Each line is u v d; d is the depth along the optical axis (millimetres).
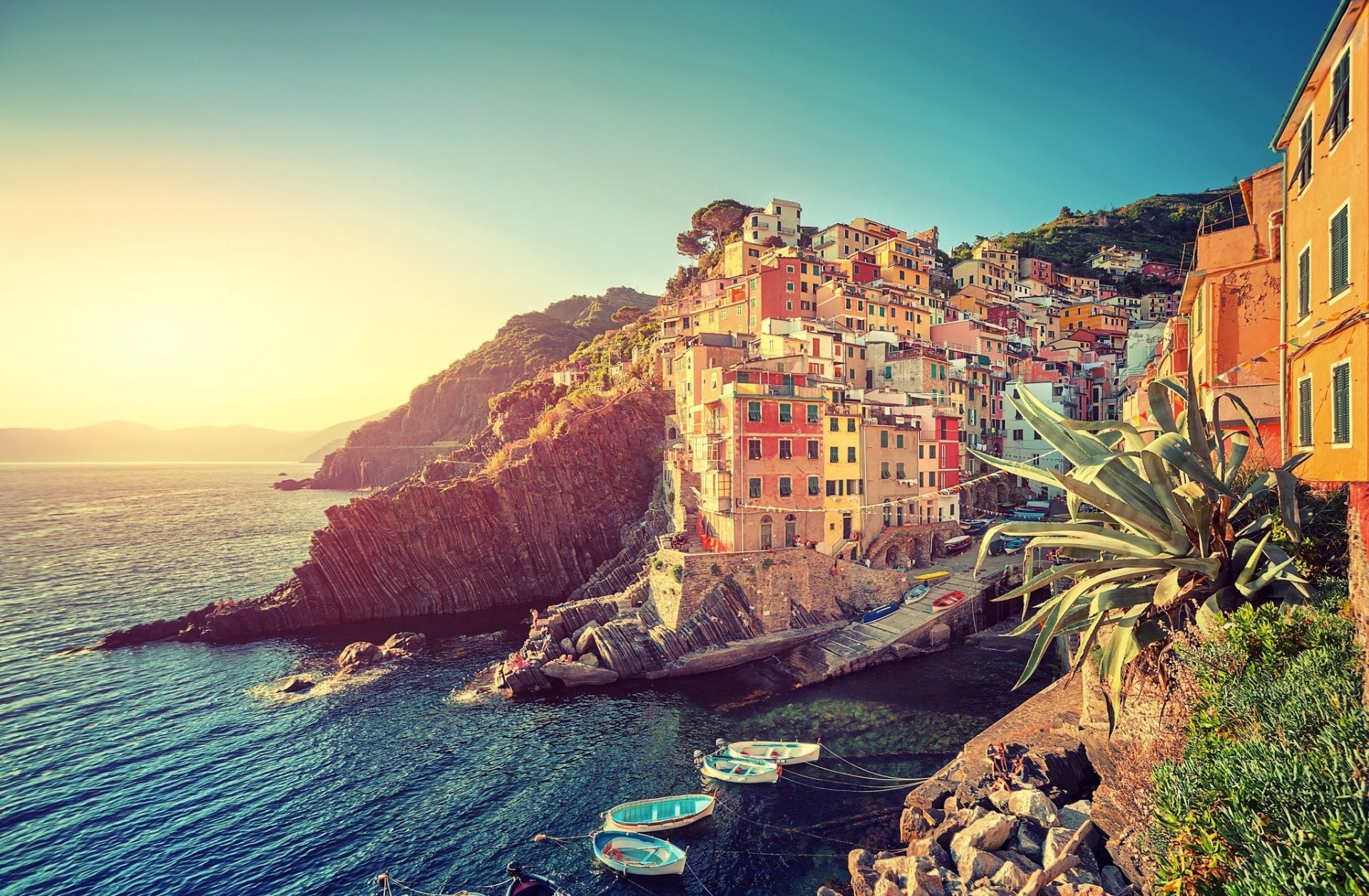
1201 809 12156
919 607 59094
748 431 59094
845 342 83125
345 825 35438
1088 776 27922
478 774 39906
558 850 32750
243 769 41406
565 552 88562
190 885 31312
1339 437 16359
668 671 52844
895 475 69000
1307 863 9148
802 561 58188
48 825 36125
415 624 76375
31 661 62656
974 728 41719
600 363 133500
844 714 44594
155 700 52781
